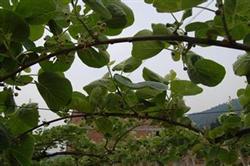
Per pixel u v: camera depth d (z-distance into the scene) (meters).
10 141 0.90
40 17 0.86
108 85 1.24
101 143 2.62
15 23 0.84
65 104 1.00
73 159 2.76
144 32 1.00
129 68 1.17
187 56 1.03
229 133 1.46
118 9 0.93
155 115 1.36
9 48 0.87
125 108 1.28
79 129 2.59
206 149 1.65
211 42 0.88
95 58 1.02
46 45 0.93
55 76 0.99
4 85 1.00
